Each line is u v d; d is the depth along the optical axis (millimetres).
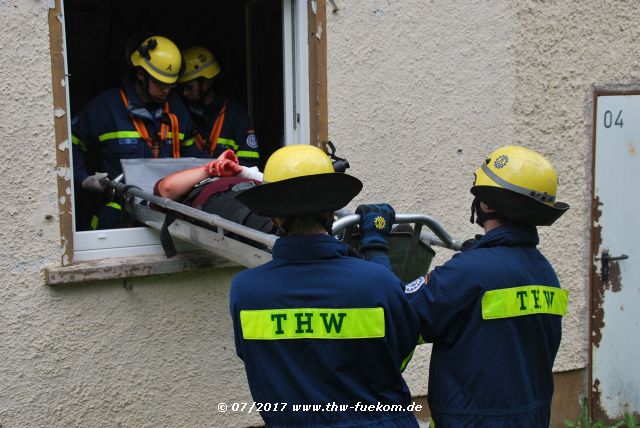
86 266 3162
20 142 3023
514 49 4051
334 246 2156
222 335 3541
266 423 2215
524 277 2350
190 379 3484
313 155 2148
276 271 2145
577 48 4207
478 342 2293
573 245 4355
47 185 3088
